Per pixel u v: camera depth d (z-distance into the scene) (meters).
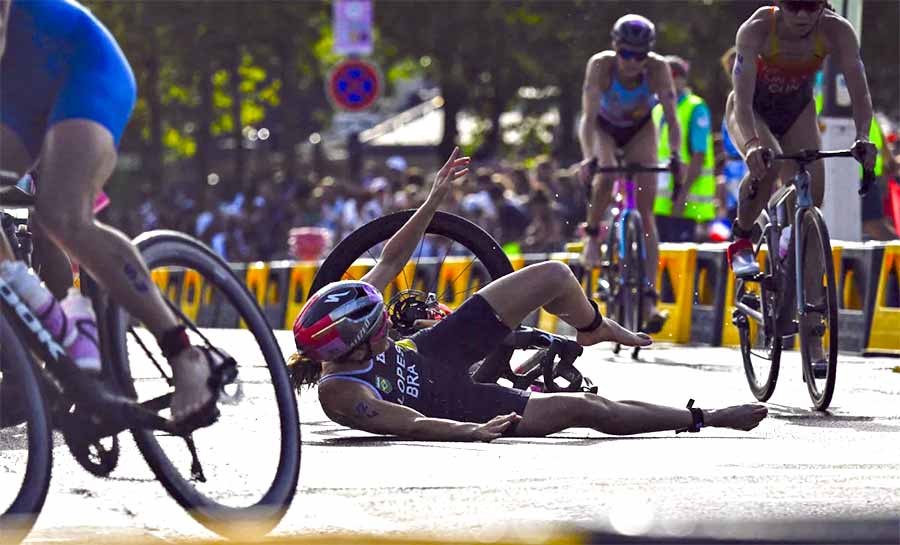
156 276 14.69
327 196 57.97
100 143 9.46
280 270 39.41
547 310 14.13
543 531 8.01
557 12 71.69
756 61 17.47
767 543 7.68
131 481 11.37
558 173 46.69
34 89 9.63
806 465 12.45
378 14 74.38
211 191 84.62
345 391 13.43
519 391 13.84
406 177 54.16
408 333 14.94
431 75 81.38
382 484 11.47
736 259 18.14
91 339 9.49
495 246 15.48
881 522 8.03
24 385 9.14
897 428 15.02
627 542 7.75
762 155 16.98
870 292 25.41
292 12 78.50
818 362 16.50
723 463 12.52
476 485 11.41
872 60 69.31
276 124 95.75
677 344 29.25
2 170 9.75
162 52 80.12
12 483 9.26
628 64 24.42
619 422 13.77
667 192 30.66
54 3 9.66
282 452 9.91
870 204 33.22
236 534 9.56
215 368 9.47
